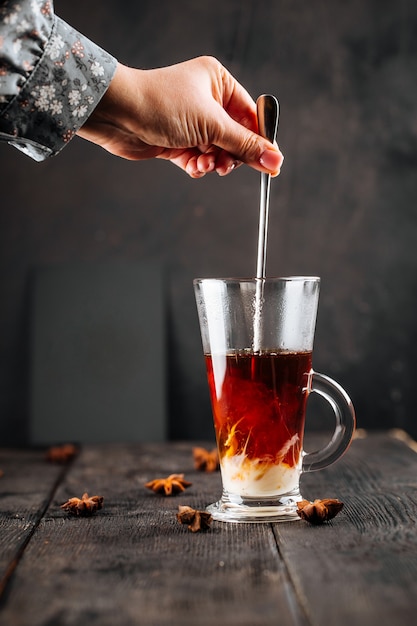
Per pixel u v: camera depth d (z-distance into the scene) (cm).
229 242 278
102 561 80
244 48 277
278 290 92
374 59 278
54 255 277
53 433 265
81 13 275
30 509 107
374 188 279
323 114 278
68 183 277
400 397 280
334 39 278
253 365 93
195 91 115
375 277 280
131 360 269
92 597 70
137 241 278
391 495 110
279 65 277
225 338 94
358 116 279
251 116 130
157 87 112
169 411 278
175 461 144
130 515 101
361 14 278
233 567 77
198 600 68
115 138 124
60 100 105
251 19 276
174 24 276
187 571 76
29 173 277
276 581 73
